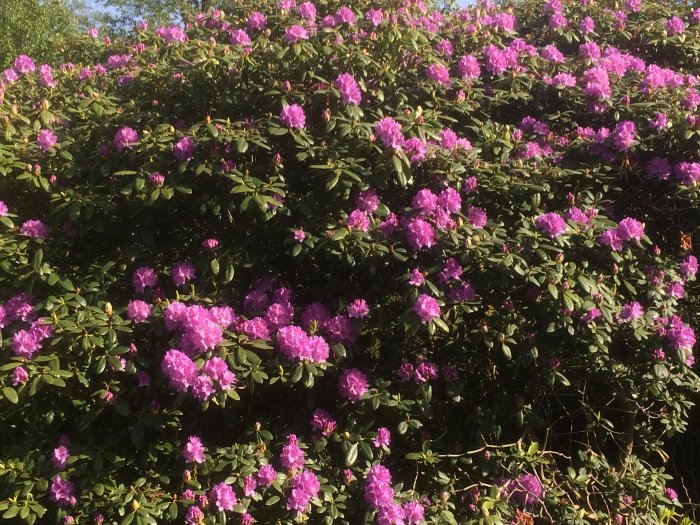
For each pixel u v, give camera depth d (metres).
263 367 2.64
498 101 3.46
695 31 4.03
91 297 2.75
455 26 3.84
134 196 2.99
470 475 3.01
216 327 2.51
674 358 2.84
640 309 2.79
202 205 2.94
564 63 3.76
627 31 4.12
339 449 2.79
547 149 3.28
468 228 2.76
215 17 3.82
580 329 2.72
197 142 2.84
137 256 2.95
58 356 2.52
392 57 3.27
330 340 2.83
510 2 4.55
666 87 3.42
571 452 3.47
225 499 2.41
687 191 3.08
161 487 2.61
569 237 2.79
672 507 3.27
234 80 3.16
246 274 3.13
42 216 3.11
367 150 2.85
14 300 2.72
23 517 2.36
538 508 2.85
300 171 3.06
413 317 2.67
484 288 2.84
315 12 3.42
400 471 3.00
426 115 3.09
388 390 2.92
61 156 2.97
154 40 4.02
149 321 2.61
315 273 3.18
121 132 2.93
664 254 3.19
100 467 2.50
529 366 3.14
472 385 3.25
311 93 3.06
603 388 3.45
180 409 2.79
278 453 2.73
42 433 2.77
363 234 2.76
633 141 3.14
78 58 4.38
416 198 2.84
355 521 2.64
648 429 3.35
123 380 2.66
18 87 3.67
